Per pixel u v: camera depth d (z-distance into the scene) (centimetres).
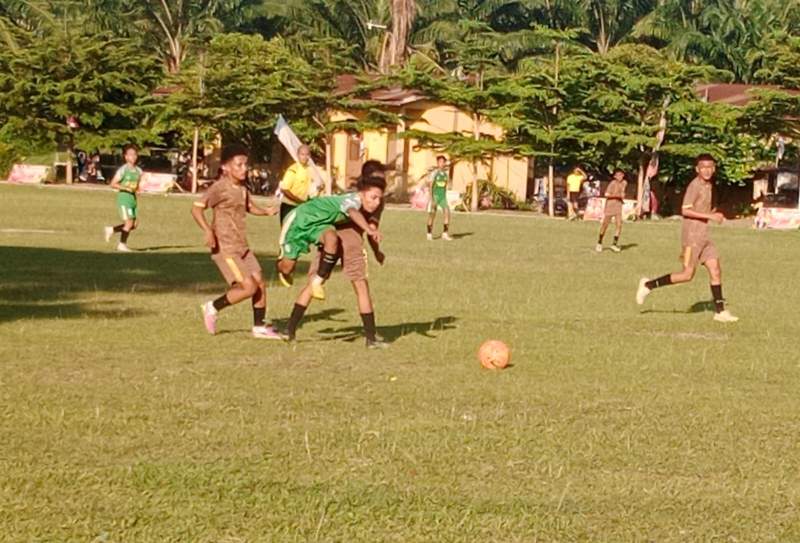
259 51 7281
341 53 7338
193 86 7044
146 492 852
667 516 841
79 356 1384
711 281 1958
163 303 1911
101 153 7706
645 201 6512
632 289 2428
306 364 1383
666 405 1214
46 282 2173
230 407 1131
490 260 3078
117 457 944
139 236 3434
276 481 888
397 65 7538
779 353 1606
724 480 936
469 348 1542
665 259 3353
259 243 3431
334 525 797
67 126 7212
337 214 1519
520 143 6669
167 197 6284
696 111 6444
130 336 1548
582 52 6712
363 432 1042
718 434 1088
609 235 4547
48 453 947
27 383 1216
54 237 3281
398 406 1162
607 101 6444
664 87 6400
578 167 6719
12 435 998
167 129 7175
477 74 6962
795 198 6894
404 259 2995
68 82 7150
